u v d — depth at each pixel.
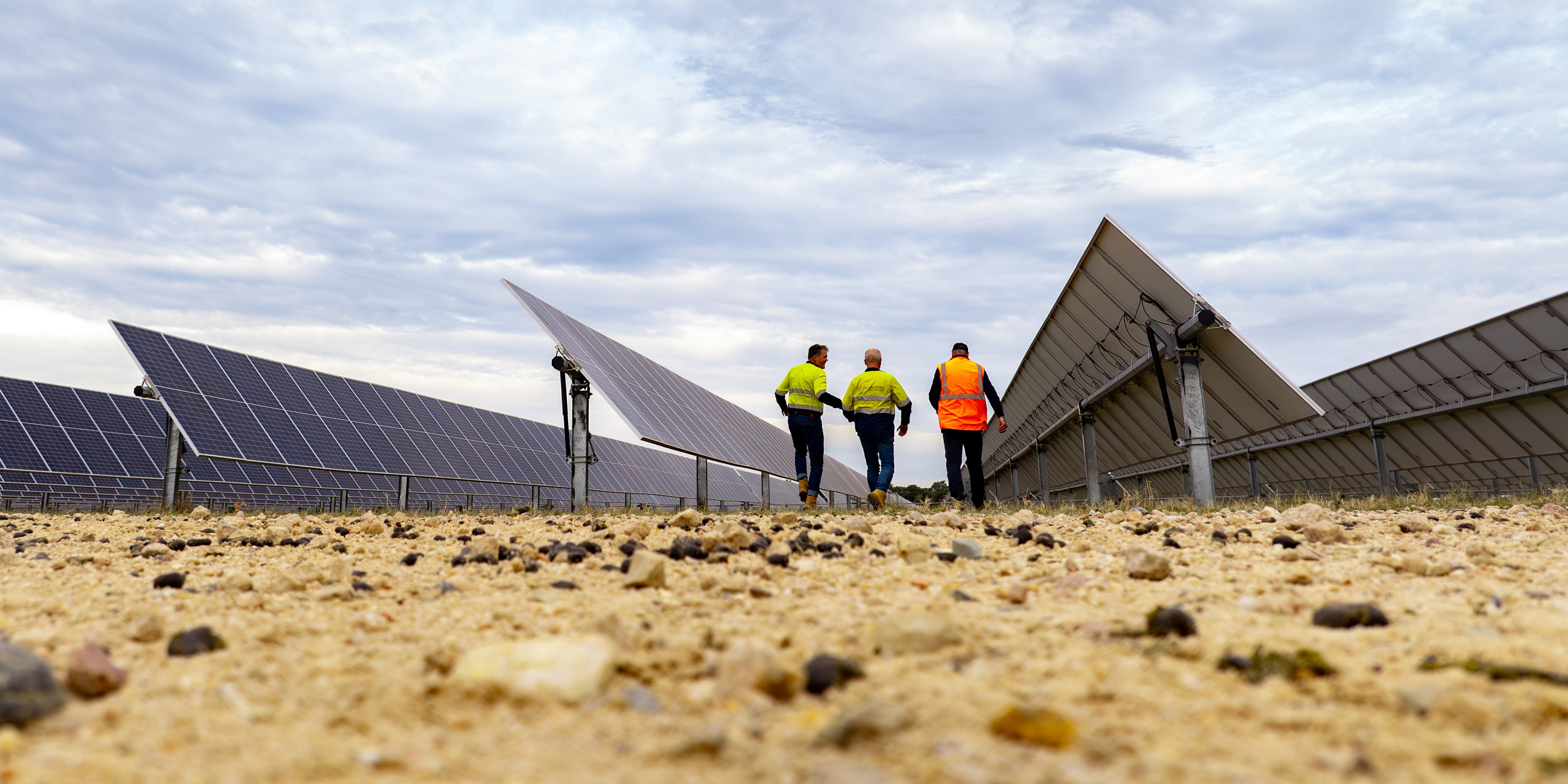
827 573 4.12
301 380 19.41
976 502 10.61
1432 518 6.94
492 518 8.62
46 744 1.88
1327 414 21.86
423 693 2.23
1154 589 3.60
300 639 2.94
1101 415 16.20
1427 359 17.84
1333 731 1.84
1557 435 15.70
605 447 30.53
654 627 3.00
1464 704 1.87
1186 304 9.26
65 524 9.64
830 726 1.84
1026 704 2.04
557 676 2.18
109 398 21.27
